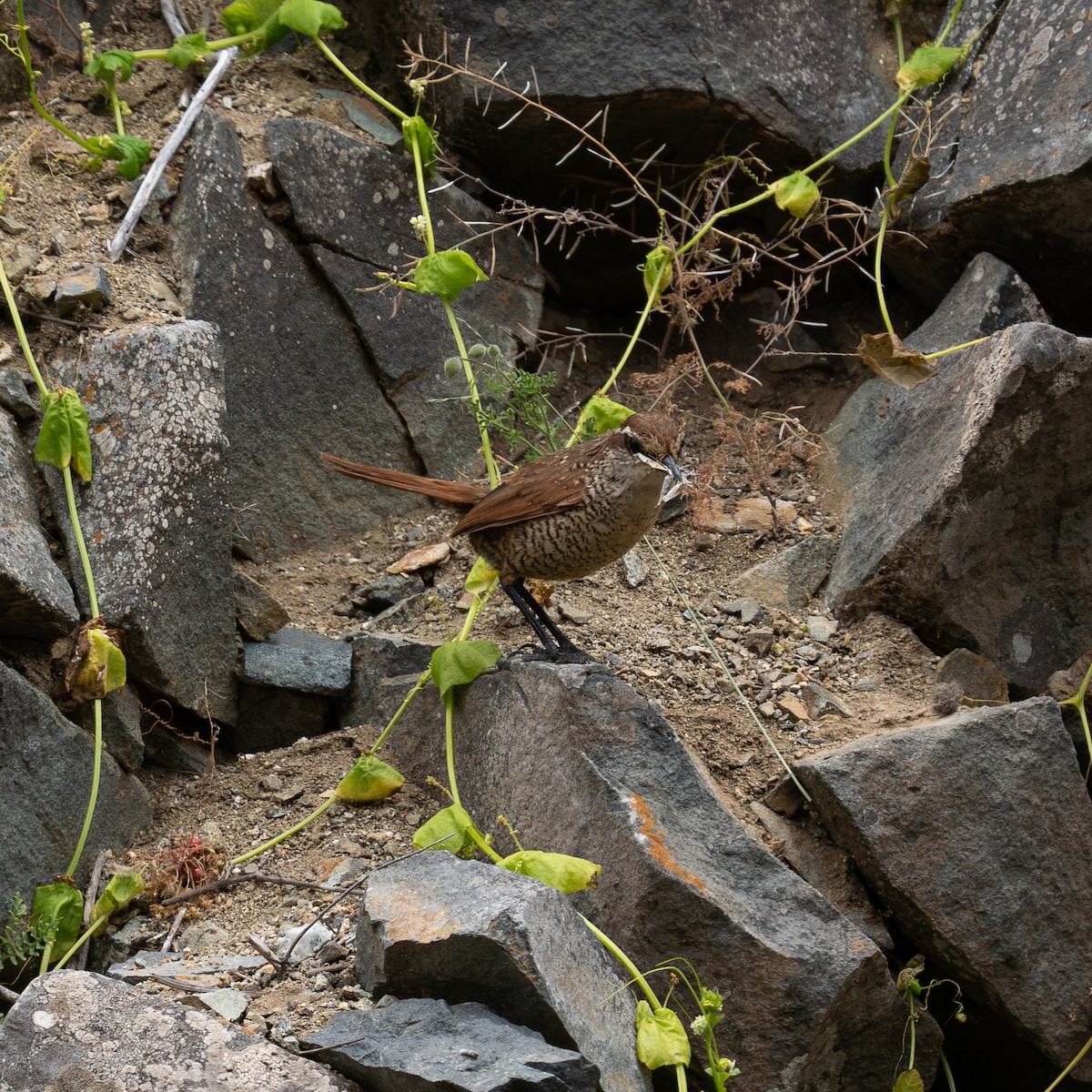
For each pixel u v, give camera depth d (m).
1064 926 6.93
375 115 9.99
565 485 7.22
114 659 6.98
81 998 5.35
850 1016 6.45
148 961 6.34
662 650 8.16
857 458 9.26
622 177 10.05
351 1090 5.24
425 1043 5.32
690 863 6.37
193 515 7.62
